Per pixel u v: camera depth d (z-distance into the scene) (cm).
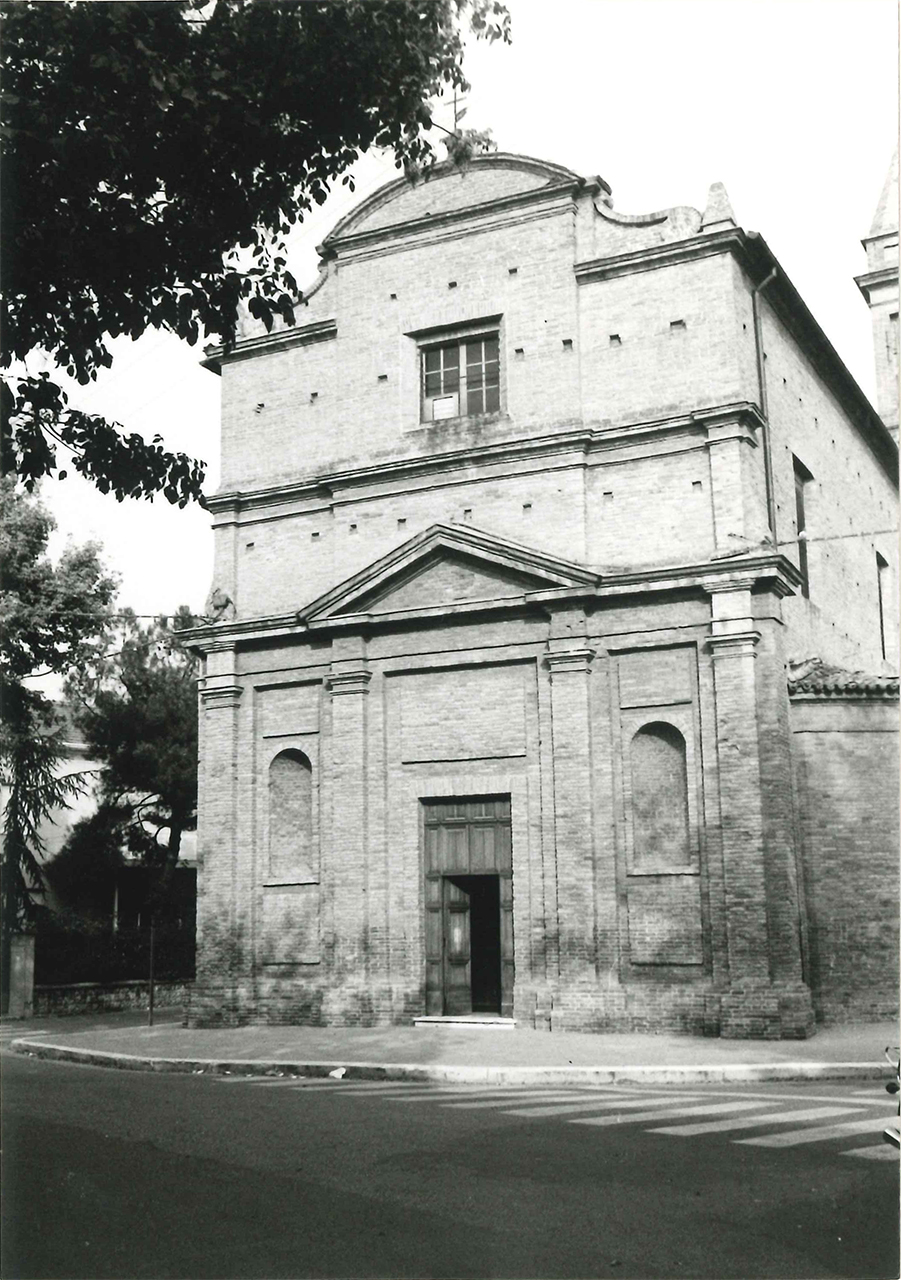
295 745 2700
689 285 2448
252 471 2853
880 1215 878
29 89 1159
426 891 2527
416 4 1264
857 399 3184
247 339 2889
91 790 3984
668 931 2280
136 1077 1891
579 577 2386
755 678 2264
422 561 2559
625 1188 960
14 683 3288
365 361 2739
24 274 1222
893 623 3438
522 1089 1661
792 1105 1426
